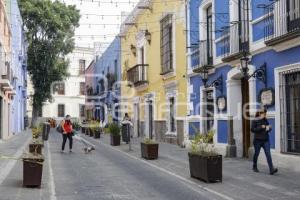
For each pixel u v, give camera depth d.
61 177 11.70
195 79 19.98
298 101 12.48
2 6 25.55
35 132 19.52
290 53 12.57
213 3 17.77
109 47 41.94
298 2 12.23
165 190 9.84
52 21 43.00
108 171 12.95
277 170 12.12
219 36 17.23
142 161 15.58
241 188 9.98
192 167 11.56
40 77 44.72
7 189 9.80
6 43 27.86
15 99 36.25
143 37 29.02
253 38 14.52
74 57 60.69
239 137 16.17
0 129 27.42
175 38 22.52
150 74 27.66
